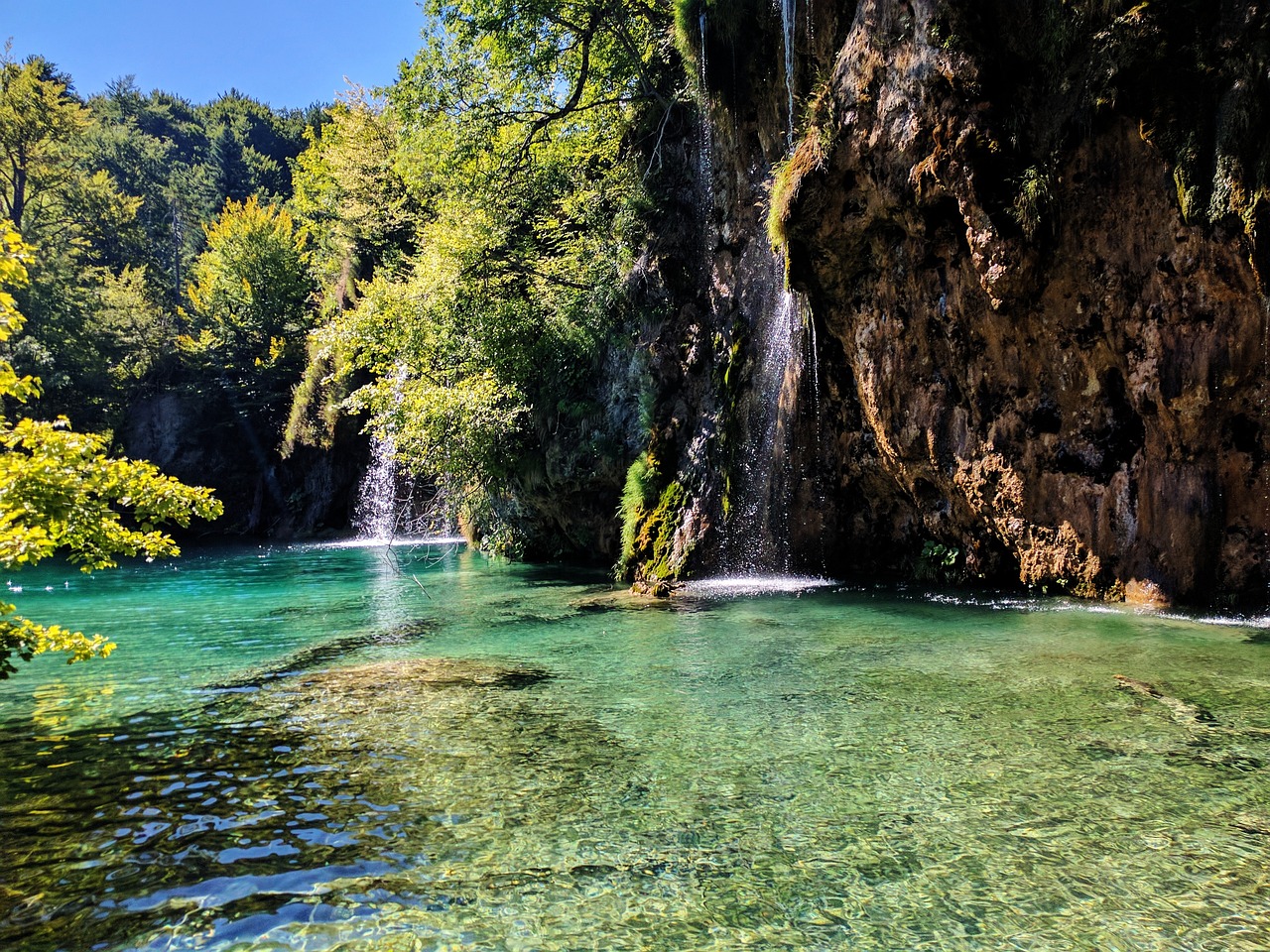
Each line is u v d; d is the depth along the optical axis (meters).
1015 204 9.23
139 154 82.06
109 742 5.70
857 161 10.55
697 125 17.38
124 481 5.22
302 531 36.97
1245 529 8.66
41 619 11.95
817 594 11.98
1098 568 10.09
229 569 20.69
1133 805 4.14
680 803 4.38
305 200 51.62
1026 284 9.52
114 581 17.92
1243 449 8.56
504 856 3.82
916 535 13.19
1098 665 6.90
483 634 9.91
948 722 5.59
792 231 11.45
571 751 5.28
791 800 4.37
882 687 6.55
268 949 3.08
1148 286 8.77
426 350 21.11
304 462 38.09
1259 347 8.12
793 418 13.62
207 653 9.09
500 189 21.11
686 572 13.90
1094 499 10.01
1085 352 9.62
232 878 3.66
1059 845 3.76
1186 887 3.37
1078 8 8.69
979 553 11.84
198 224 77.38
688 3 14.41
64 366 38.84
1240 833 3.81
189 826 4.22
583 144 21.41
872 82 10.25
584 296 18.98
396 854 3.87
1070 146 9.01
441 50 20.97
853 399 12.89
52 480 4.84
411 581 16.81
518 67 20.64
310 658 8.66
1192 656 7.06
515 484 20.47
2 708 6.67
